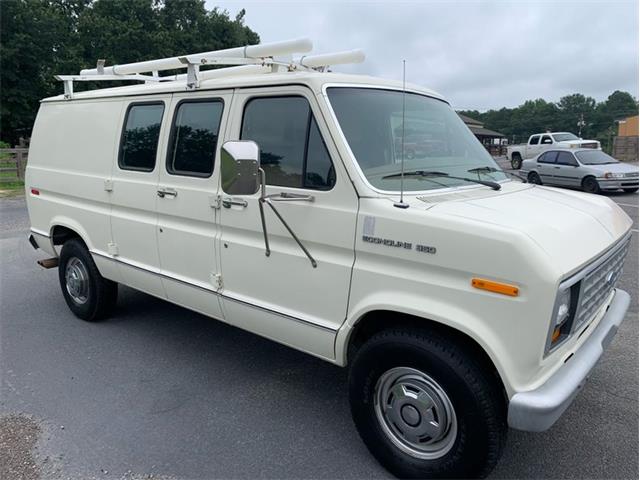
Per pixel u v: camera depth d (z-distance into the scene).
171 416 3.57
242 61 3.75
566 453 3.14
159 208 4.06
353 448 3.22
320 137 3.03
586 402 3.69
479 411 2.56
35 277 6.96
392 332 2.82
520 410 2.38
